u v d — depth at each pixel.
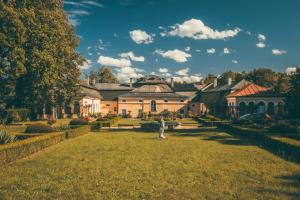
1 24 38.09
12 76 39.53
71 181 12.18
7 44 37.88
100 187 11.31
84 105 74.12
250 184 11.67
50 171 13.97
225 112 68.56
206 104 84.88
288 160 16.67
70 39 56.84
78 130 31.09
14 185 11.59
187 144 23.84
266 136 23.08
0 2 37.50
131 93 86.75
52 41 44.31
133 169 14.38
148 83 93.69
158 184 11.70
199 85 105.38
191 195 10.31
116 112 93.69
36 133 25.22
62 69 50.25
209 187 11.30
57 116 71.69
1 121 43.19
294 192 10.59
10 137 20.94
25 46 41.50
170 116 75.88
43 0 45.88
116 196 10.25
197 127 44.25
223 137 29.27
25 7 41.53
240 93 65.38
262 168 14.52
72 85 56.97
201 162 16.09
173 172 13.75
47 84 42.69
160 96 84.88
